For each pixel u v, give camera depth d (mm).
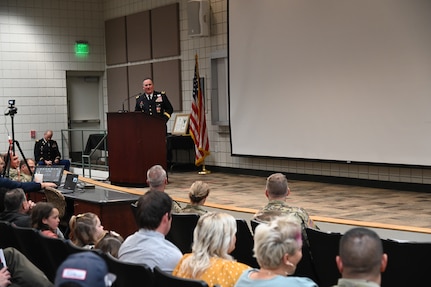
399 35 7547
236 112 9945
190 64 11219
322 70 8531
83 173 11273
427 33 7262
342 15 8195
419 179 7656
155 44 11938
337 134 8406
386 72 7727
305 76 8773
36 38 12656
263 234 2375
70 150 13039
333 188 8227
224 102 10531
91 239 3818
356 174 8430
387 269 3166
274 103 9297
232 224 2779
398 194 7500
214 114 10625
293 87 8977
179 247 4164
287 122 9117
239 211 5684
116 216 5516
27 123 12594
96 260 1454
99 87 13641
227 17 9922
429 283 3092
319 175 8961
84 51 13219
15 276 3252
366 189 8039
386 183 8039
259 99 9539
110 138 8273
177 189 8312
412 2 7383
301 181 9125
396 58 7602
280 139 9250
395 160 7715
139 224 3168
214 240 2732
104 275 1447
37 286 3254
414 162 7508
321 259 3453
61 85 12961
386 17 7676
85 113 13500
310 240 3467
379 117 7855
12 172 6605
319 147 8680
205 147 10172
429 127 7312
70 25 13047
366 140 8039
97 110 13664
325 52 8461
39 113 12719
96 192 6109
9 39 12375
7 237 4098
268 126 9430
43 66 12750
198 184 4246
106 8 13328
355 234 2061
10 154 6422
